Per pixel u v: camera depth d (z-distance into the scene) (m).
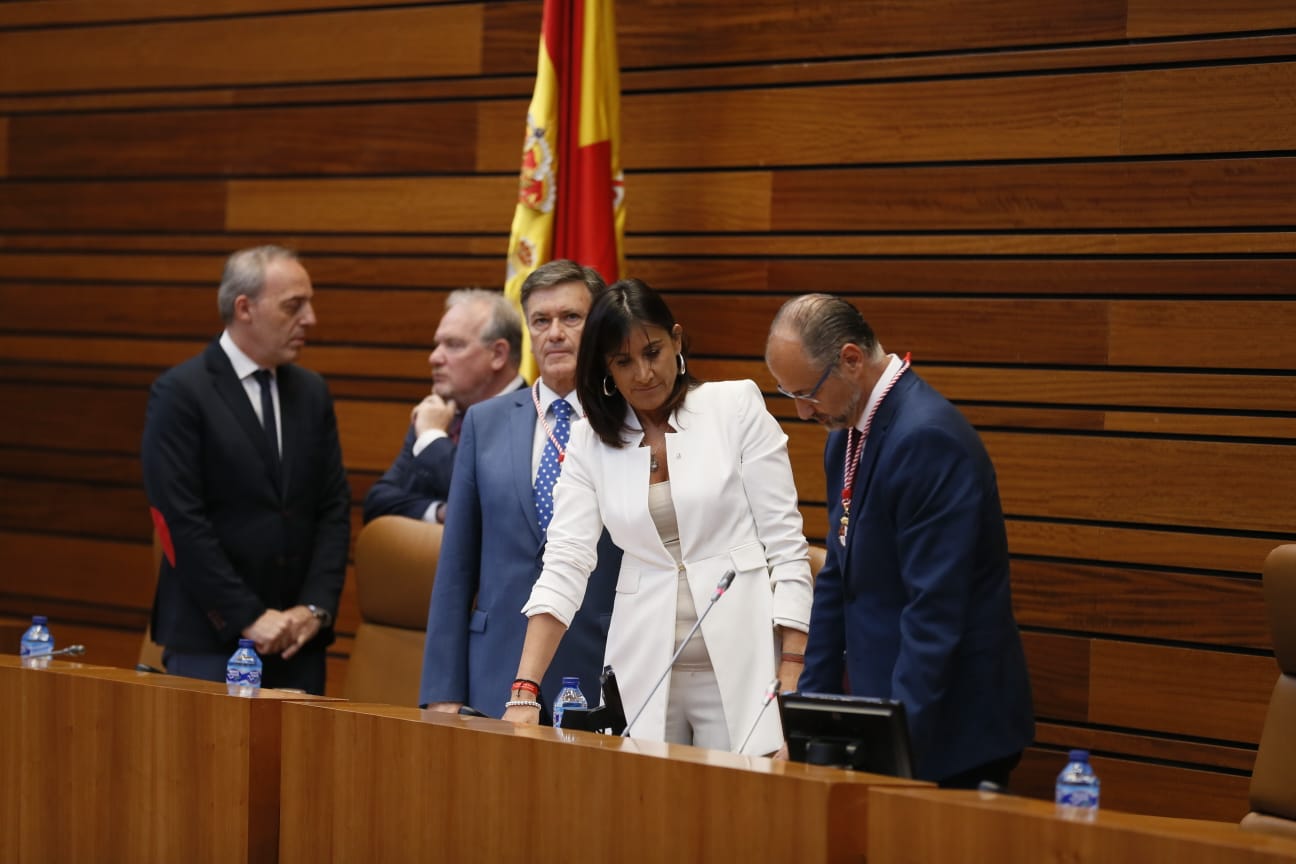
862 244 11.10
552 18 11.23
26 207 14.74
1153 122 10.14
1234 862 4.63
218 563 9.93
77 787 7.21
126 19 14.27
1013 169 10.56
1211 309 9.95
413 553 9.92
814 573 8.35
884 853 5.21
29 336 14.74
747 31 11.53
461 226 12.83
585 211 11.04
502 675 8.24
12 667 7.49
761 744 7.32
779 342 6.82
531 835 5.99
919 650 6.45
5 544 14.83
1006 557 6.79
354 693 10.07
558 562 7.67
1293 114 9.73
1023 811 4.97
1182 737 9.95
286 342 10.27
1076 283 10.37
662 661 7.44
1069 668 10.28
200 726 6.82
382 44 13.09
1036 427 10.48
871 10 11.06
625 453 7.68
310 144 13.43
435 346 12.99
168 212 14.08
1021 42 10.56
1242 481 9.83
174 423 10.03
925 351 10.84
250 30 13.67
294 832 6.67
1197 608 9.93
